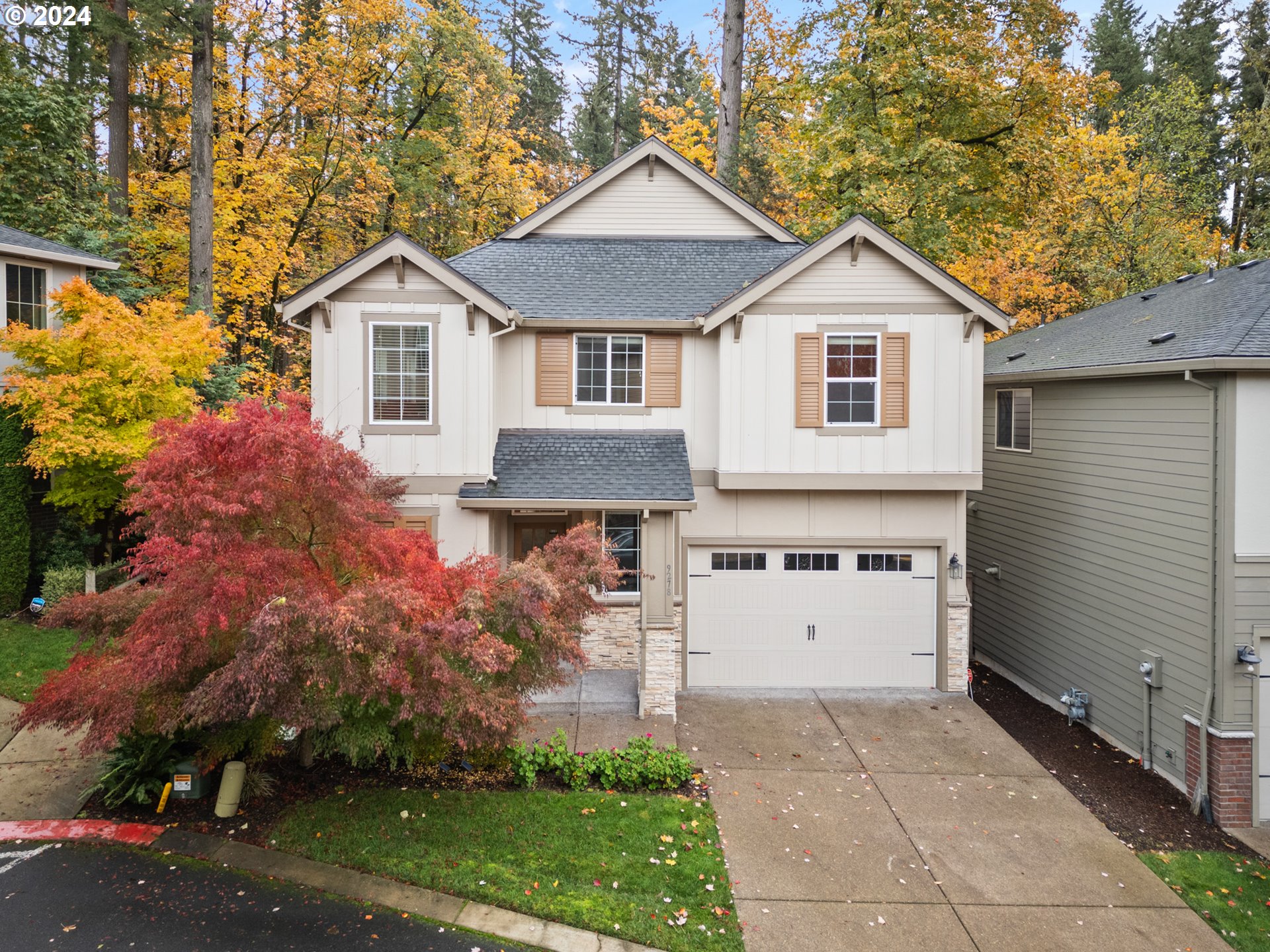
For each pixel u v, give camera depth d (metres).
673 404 13.16
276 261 22.91
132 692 6.69
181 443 7.00
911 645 12.96
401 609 6.65
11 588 13.29
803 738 10.95
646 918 6.85
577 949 6.41
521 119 36.53
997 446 15.54
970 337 12.12
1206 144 29.91
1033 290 26.14
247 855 7.41
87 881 6.93
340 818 8.11
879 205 17.62
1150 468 10.74
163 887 6.89
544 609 7.93
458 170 26.19
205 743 7.98
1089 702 12.16
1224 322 10.29
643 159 15.59
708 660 12.93
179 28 18.64
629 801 8.83
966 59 17.83
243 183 23.22
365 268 11.59
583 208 15.72
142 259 21.59
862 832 8.53
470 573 8.08
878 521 12.77
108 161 21.66
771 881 7.55
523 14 37.56
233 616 6.78
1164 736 10.38
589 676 12.66
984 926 7.00
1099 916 7.21
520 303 13.20
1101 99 18.69
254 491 6.70
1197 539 9.78
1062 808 9.24
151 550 6.60
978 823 8.80
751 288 12.04
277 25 23.30
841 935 6.80
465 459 11.88
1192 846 8.68
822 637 12.93
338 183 24.81
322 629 6.32
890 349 12.18
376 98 25.05
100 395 13.02
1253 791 9.26
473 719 7.26
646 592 11.30
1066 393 12.91
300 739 9.18
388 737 7.77
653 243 15.56
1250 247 27.98
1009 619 14.95
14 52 19.91
